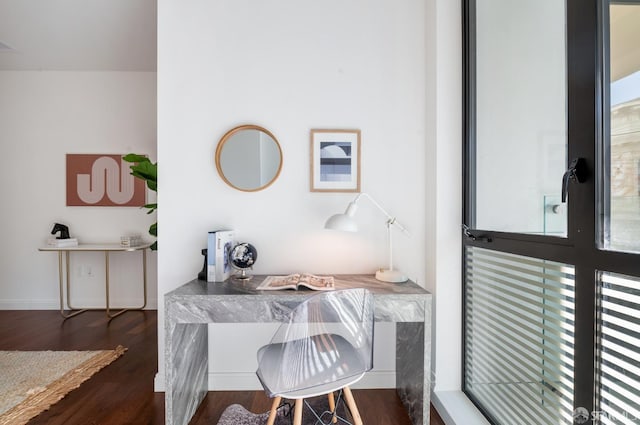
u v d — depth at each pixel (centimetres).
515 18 137
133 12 239
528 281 127
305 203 194
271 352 135
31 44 282
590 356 97
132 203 335
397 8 195
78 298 335
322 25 194
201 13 191
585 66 99
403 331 177
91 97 333
